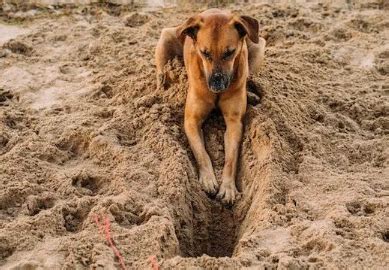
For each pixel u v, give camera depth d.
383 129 7.37
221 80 6.67
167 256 5.61
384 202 5.91
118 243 5.55
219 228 6.57
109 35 9.49
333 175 6.48
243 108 7.26
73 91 8.23
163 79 7.92
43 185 6.48
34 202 6.20
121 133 7.28
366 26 9.85
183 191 6.39
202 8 10.70
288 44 9.34
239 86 7.09
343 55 8.94
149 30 9.62
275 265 5.26
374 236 5.48
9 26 10.01
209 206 6.64
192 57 7.12
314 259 5.28
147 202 6.19
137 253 5.47
